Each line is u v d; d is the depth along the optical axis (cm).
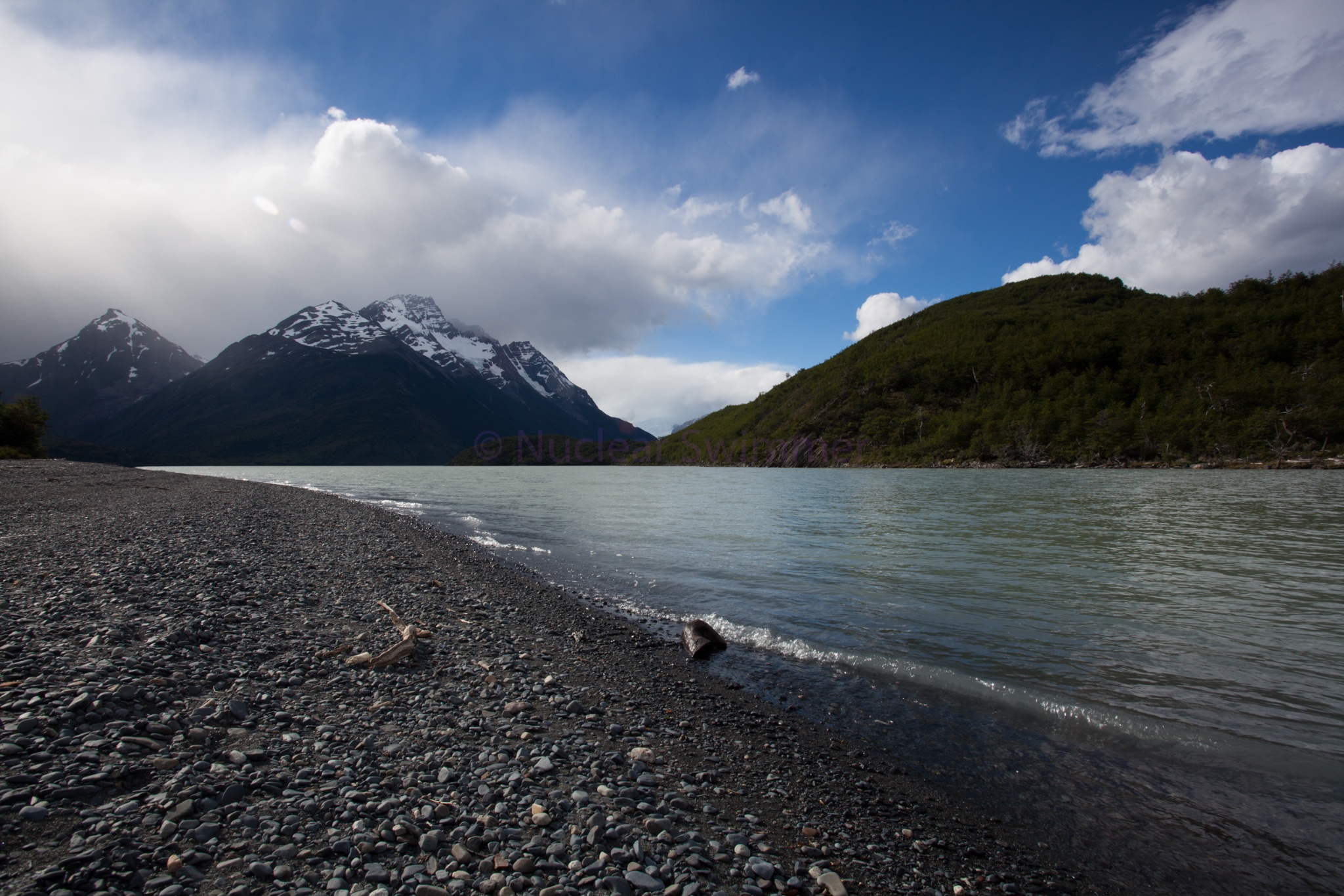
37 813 419
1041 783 645
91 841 404
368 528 2528
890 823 566
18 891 344
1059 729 777
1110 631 1203
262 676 771
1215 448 9812
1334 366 10969
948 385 14912
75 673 670
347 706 718
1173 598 1475
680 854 478
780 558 2052
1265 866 505
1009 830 559
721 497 5091
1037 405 12575
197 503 3052
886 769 675
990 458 11556
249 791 498
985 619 1296
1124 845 537
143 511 2514
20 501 2645
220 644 873
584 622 1273
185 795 475
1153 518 3177
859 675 973
